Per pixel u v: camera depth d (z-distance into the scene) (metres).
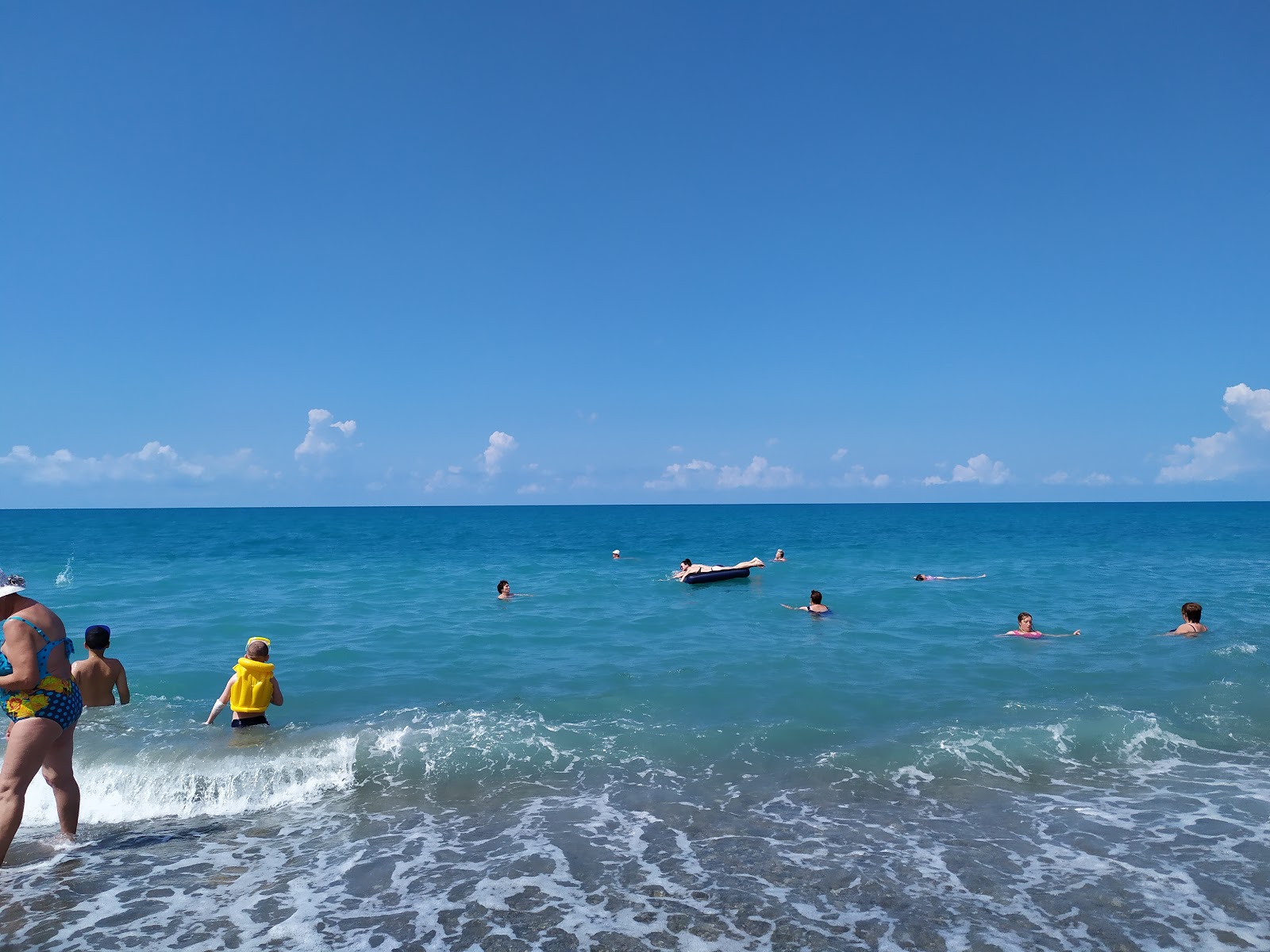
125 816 6.55
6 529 70.19
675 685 10.87
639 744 8.35
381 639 14.16
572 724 9.01
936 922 4.67
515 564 29.64
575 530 67.19
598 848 5.82
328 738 8.27
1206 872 5.34
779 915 4.77
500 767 7.70
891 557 32.09
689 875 5.35
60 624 5.52
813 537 50.75
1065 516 108.00
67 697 5.47
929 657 12.59
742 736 8.59
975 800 6.81
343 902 4.96
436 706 9.77
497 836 6.07
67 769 5.88
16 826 5.14
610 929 4.59
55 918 4.73
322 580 23.80
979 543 42.78
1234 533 53.31
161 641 13.93
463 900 4.99
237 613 17.00
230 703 8.81
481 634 14.73
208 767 7.36
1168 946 4.37
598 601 19.20
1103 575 24.34
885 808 6.61
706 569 22.70
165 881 5.27
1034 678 11.12
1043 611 17.23
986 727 8.84
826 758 7.89
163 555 34.31
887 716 9.33
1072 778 7.35
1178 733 8.62
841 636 14.43
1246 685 10.62
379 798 6.96
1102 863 5.50
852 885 5.18
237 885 5.23
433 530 67.62
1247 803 6.69
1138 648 13.14
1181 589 20.75
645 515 143.50
